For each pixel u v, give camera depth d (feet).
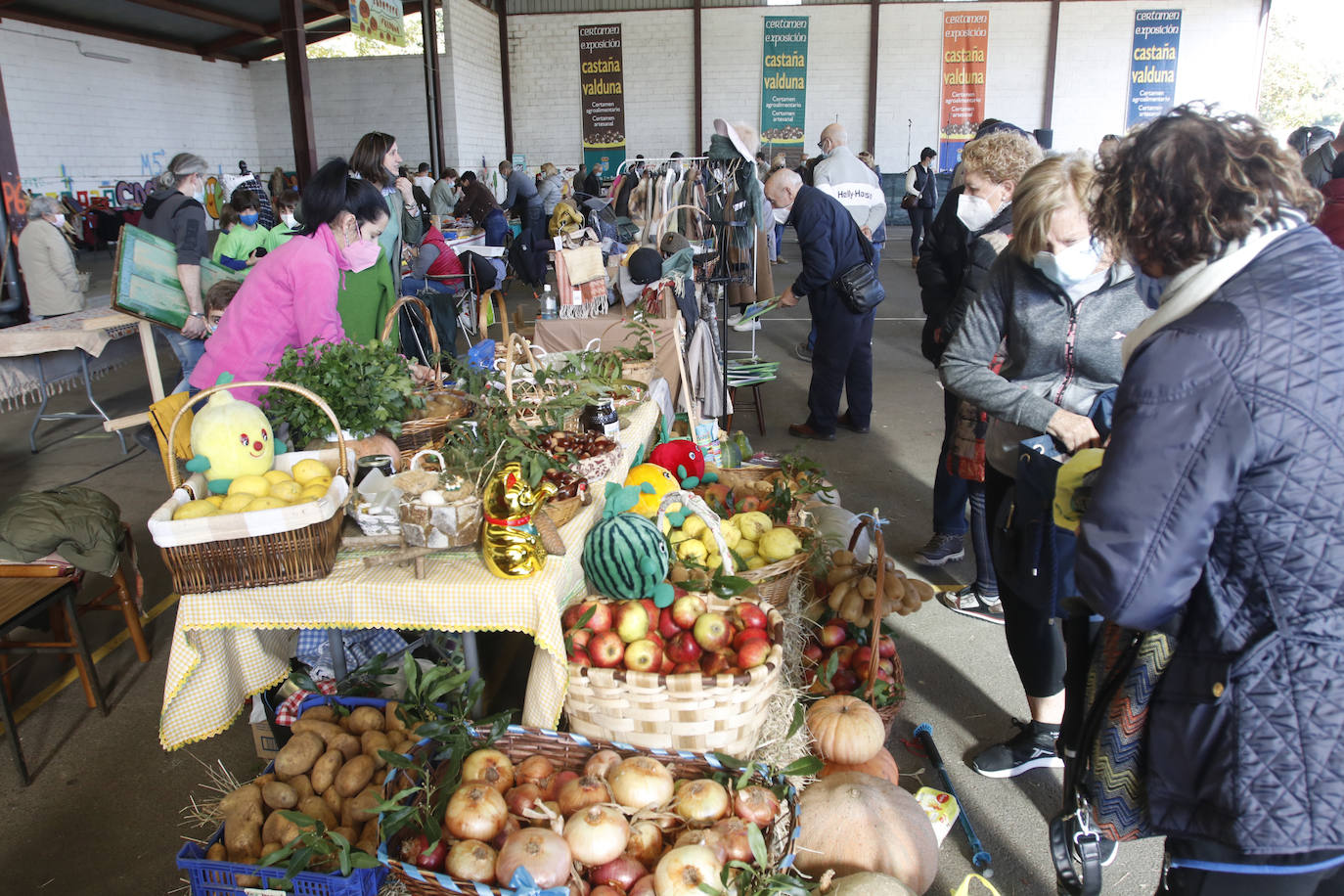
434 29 52.85
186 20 52.19
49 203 21.65
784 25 63.67
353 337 11.59
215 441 6.82
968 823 7.51
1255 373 3.61
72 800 8.14
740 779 5.94
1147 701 4.28
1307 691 3.63
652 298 15.78
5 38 43.88
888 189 65.77
